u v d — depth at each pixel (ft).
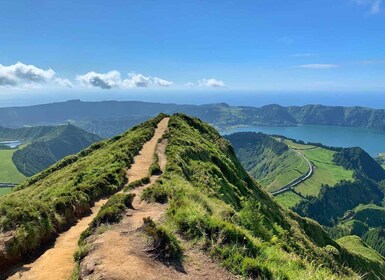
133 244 43.93
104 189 93.50
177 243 44.29
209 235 47.83
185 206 56.65
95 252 42.52
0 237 50.62
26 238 52.70
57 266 47.32
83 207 78.07
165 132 186.70
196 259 42.63
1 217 54.08
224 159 176.14
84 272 38.24
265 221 106.73
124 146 161.58
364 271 172.45
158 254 41.75
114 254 41.24
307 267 47.03
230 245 45.52
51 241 58.90
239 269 40.91
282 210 186.19
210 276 39.27
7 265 48.52
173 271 39.11
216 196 94.32
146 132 196.44
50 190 114.93
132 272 37.14
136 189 84.94
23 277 45.11
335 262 122.11
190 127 222.48
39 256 52.60
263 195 184.34
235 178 156.97
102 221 55.06
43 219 59.57
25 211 57.00
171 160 111.86
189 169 116.57
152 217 56.70
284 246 72.49
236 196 121.39
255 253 45.93
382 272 197.26
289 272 42.65
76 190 86.99
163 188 72.02
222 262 42.06
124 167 119.34
